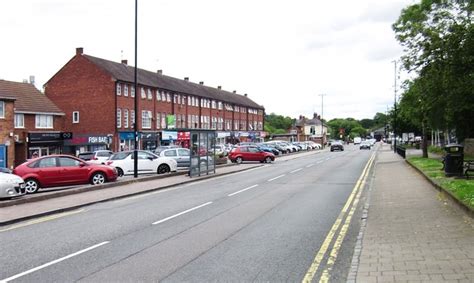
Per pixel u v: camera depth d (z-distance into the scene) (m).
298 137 128.38
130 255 8.20
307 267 7.29
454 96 12.73
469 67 12.15
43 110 49.00
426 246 8.17
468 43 11.84
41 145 46.09
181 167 33.28
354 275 6.60
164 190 19.92
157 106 64.38
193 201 15.73
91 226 11.27
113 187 20.30
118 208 14.48
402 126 67.69
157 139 62.06
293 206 14.05
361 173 27.08
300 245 8.81
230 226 10.88
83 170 20.73
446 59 12.39
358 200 15.38
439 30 13.09
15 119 45.94
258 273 6.97
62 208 14.14
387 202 14.17
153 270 7.21
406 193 16.12
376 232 9.66
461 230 9.41
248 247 8.68
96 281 6.68
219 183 22.69
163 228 10.77
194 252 8.35
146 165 27.55
